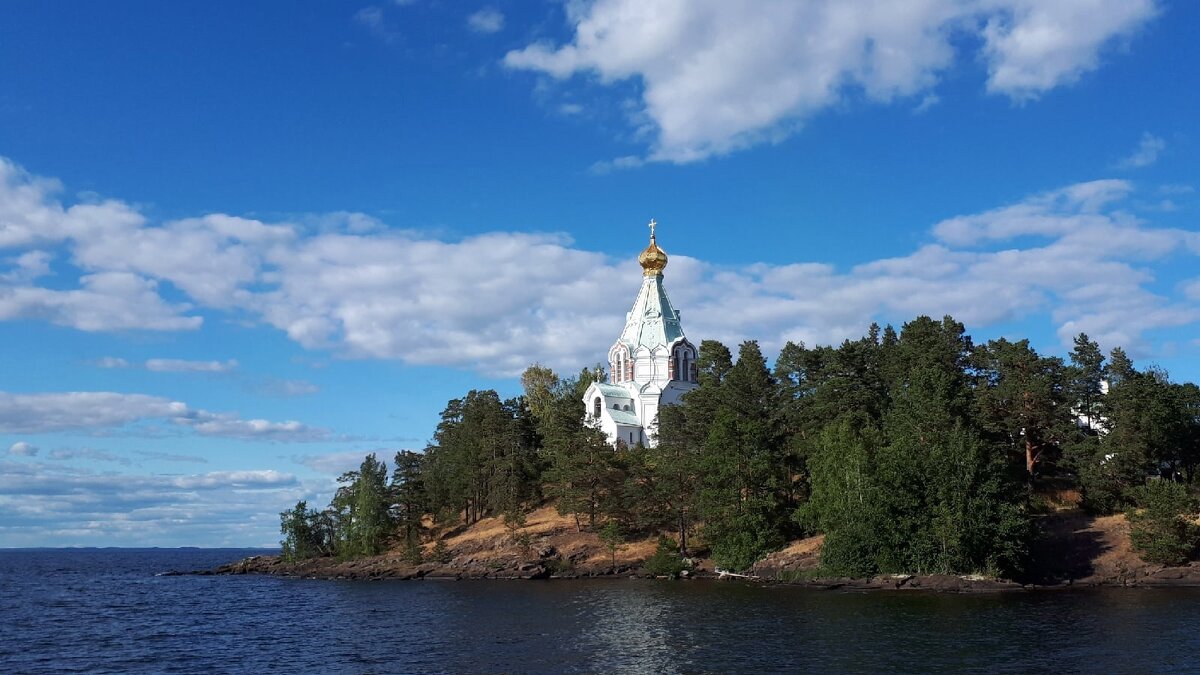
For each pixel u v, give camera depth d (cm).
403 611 10625
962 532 11038
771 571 12788
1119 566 11538
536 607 10412
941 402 12094
